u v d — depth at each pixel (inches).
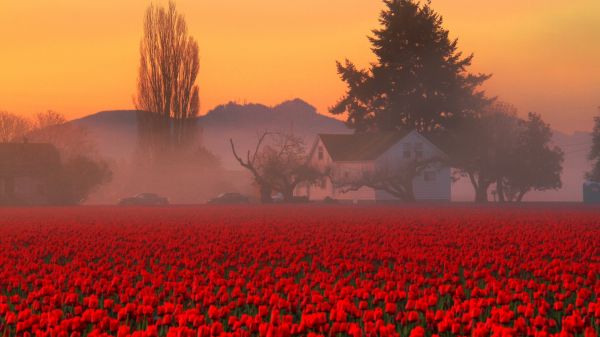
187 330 634.8
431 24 7696.9
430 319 768.3
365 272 1207.6
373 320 764.6
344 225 2402.8
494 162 6141.7
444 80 7564.0
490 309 897.5
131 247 1624.0
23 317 718.5
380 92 7711.6
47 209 4478.3
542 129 6254.9
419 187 6437.0
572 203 5718.5
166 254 1462.8
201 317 719.1
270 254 1369.3
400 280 1067.9
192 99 7504.9
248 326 703.7
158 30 7455.7
